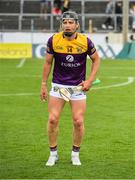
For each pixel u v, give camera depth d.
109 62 49.44
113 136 17.89
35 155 15.13
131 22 64.50
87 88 13.30
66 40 13.11
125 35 53.81
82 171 13.31
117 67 44.91
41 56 55.00
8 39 60.25
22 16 64.19
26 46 54.94
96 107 24.28
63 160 14.48
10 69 43.16
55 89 13.41
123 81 35.06
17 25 63.78
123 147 16.22
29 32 60.31
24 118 21.45
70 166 13.81
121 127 19.50
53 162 13.91
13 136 17.91
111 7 64.62
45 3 65.44
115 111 23.19
